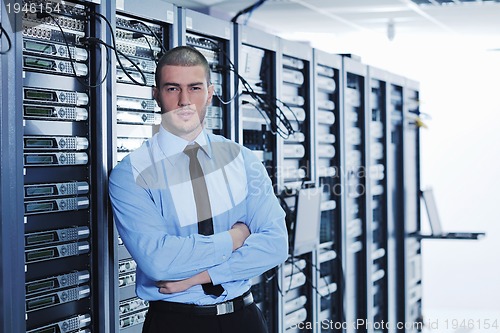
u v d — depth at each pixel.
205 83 2.49
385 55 7.27
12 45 2.30
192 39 3.37
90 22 2.67
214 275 2.41
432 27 6.43
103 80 2.64
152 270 2.33
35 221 2.49
